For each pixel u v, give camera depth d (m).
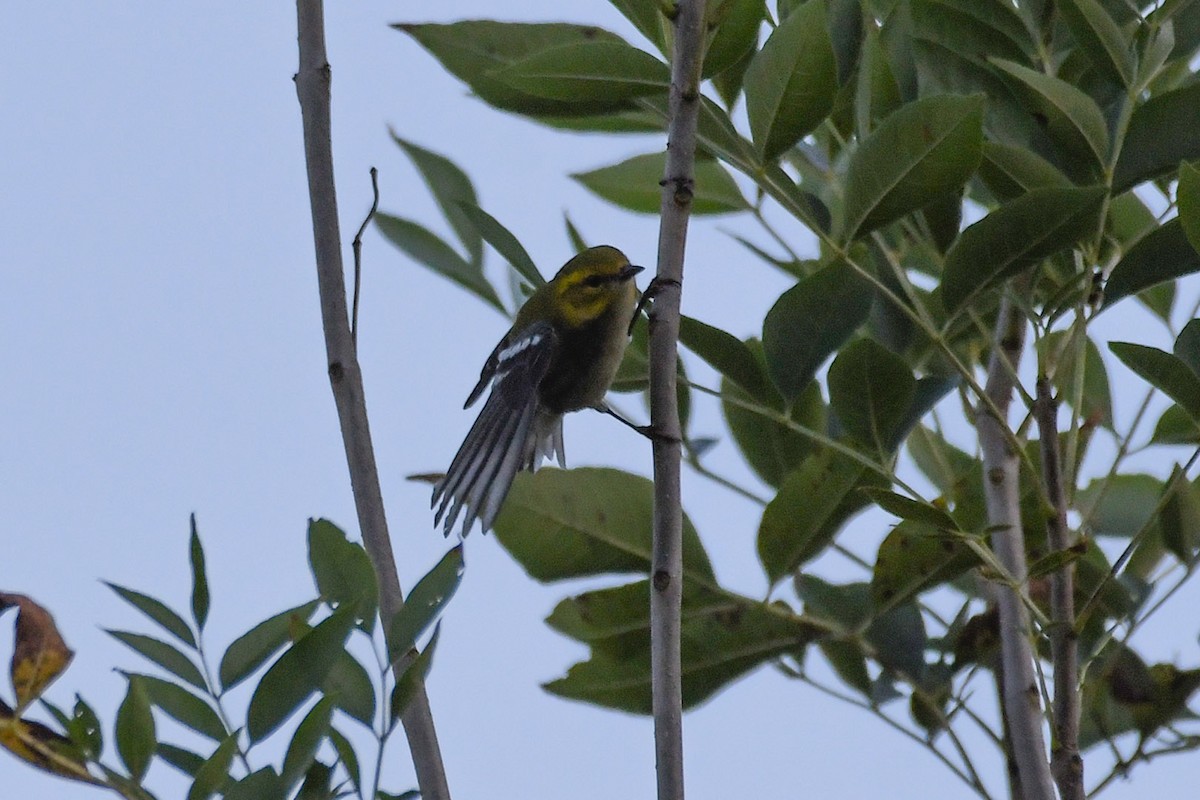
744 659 9.46
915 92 9.78
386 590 7.35
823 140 10.65
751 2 8.80
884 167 8.55
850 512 9.15
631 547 9.58
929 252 10.01
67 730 6.27
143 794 6.14
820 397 10.25
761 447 10.33
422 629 6.64
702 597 9.50
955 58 9.89
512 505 9.56
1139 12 9.34
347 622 6.50
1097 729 9.33
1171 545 9.37
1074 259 9.64
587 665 9.60
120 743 6.31
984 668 9.35
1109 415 10.67
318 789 6.52
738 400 9.52
